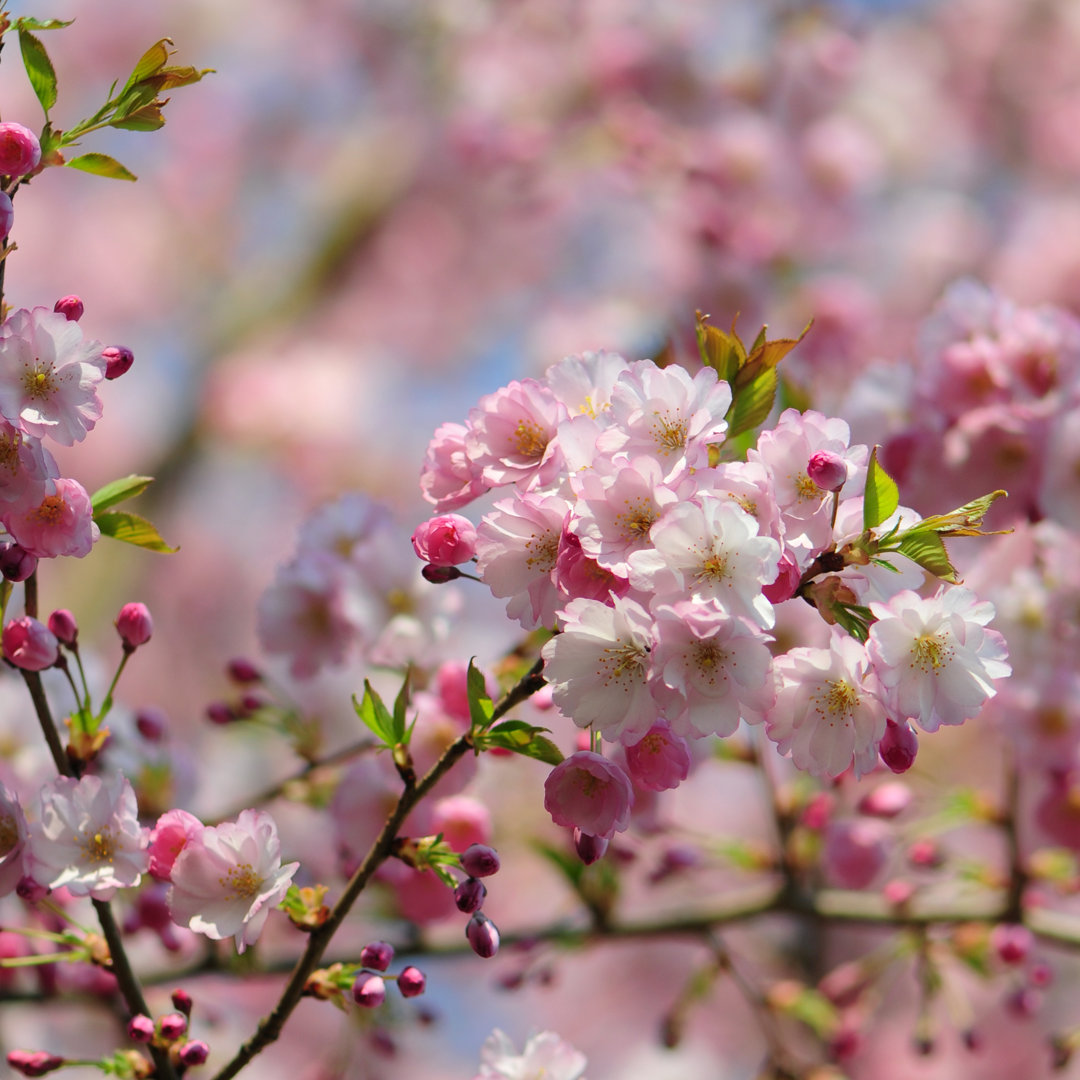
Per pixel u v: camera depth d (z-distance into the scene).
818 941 3.51
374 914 2.08
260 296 6.05
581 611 1.75
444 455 1.80
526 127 5.20
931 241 5.24
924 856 2.13
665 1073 4.55
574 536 1.76
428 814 1.95
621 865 2.11
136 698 5.39
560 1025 4.78
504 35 5.50
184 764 2.09
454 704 1.94
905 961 2.79
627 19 5.27
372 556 2.03
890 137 5.38
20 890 1.79
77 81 6.35
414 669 2.02
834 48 5.25
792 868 2.16
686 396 1.77
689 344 2.62
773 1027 2.19
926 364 2.05
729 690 1.74
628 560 1.75
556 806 1.76
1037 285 4.99
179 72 1.80
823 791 2.16
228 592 5.56
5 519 1.79
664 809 2.18
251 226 6.40
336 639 2.04
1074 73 5.95
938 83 5.90
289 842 2.95
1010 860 2.13
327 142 6.38
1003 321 2.05
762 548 1.74
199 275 6.32
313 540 2.05
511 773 2.49
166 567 5.46
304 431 5.57
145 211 6.43
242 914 1.79
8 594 1.81
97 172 1.81
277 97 6.42
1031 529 2.05
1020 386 2.04
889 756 1.76
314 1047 4.15
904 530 1.78
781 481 1.78
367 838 1.98
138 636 1.85
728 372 1.81
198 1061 1.80
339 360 5.88
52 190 6.44
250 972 2.05
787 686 1.76
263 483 5.70
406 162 6.04
